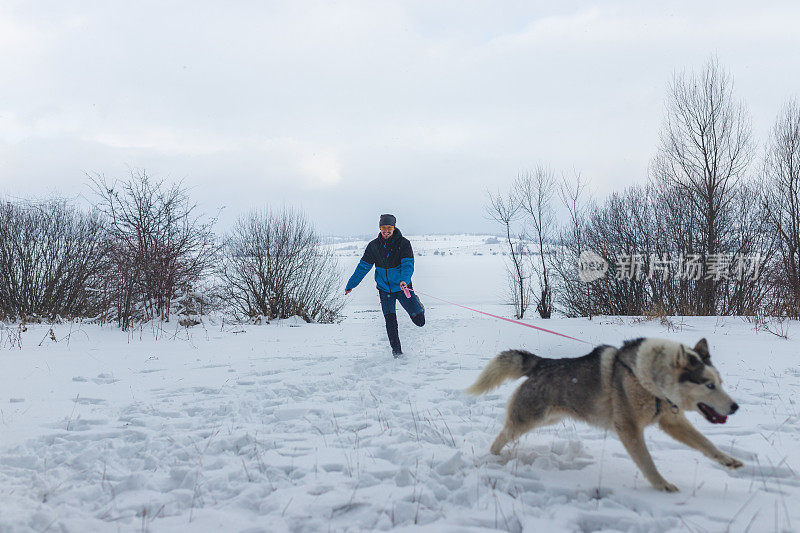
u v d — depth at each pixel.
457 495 3.68
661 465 4.16
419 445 4.63
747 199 21.42
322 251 20.61
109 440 4.93
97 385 7.13
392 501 3.56
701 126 20.98
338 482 3.92
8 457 4.48
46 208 17.56
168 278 13.44
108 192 13.00
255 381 7.34
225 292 15.59
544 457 4.22
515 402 4.36
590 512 3.37
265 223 19.03
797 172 18.64
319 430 5.18
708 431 4.96
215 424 5.44
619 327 12.67
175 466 4.28
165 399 6.43
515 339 10.84
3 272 16.25
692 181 21.38
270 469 4.20
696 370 3.72
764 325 12.23
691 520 3.24
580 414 4.15
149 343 10.75
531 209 25.06
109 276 13.28
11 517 3.39
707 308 19.86
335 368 8.10
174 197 13.73
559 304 26.50
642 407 3.86
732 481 3.84
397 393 6.57
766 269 19.70
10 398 6.36
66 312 16.78
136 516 3.53
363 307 31.34
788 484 3.78
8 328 11.99
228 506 3.64
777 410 5.64
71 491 3.88
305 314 18.83
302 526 3.31
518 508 3.48
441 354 9.12
